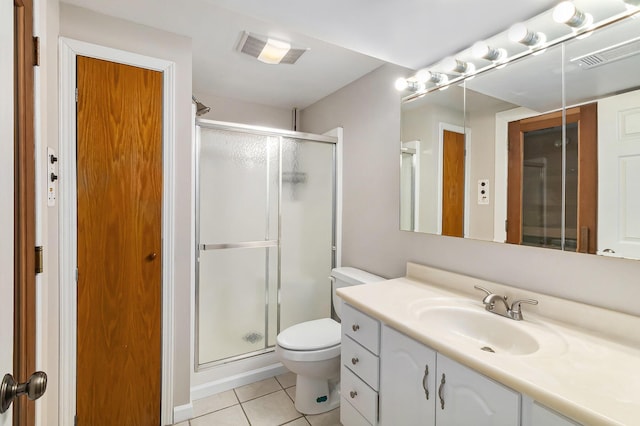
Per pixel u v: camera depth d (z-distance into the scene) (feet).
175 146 5.62
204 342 6.63
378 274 6.88
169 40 5.55
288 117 9.88
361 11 3.89
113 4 4.80
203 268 6.58
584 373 2.69
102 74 5.04
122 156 5.22
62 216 4.72
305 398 5.97
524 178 4.22
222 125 6.64
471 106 4.88
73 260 4.83
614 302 3.50
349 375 4.95
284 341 5.88
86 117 4.92
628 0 3.26
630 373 2.69
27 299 3.03
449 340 3.31
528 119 4.17
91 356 5.04
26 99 3.03
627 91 3.33
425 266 5.69
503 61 4.44
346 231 7.97
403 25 4.18
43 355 3.89
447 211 5.26
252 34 5.60
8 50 1.87
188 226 5.80
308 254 7.97
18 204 2.84
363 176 7.32
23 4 2.93
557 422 2.44
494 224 4.58
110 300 5.18
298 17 4.05
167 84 5.51
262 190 7.27
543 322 3.82
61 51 4.67
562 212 3.84
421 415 3.67
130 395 5.34
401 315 4.01
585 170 3.64
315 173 8.02
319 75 7.27
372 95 7.01
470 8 3.81
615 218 3.41
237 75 7.32
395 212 6.41
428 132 5.59
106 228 5.12
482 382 3.00
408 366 3.84
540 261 4.13
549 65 3.95
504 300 4.16
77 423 4.92
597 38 3.53
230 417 5.85
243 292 7.09
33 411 3.15
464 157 4.99
